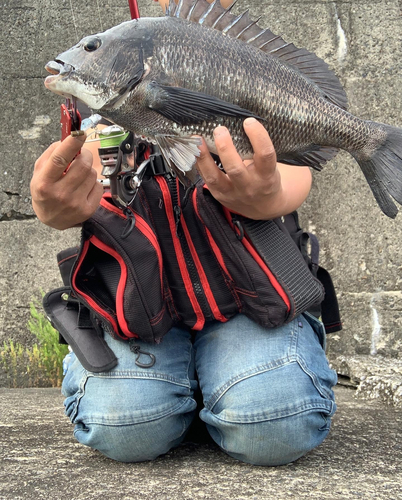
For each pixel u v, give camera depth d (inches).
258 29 46.7
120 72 42.1
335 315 65.2
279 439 52.0
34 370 105.3
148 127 43.7
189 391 57.7
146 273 52.5
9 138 110.1
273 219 57.2
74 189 47.8
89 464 55.1
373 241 103.3
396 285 102.3
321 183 104.8
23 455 57.8
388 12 105.5
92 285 56.4
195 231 55.4
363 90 104.8
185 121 43.2
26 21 110.9
